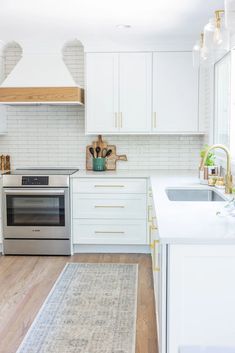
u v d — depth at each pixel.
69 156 5.64
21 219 4.99
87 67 5.22
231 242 2.04
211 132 4.88
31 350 2.86
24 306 3.54
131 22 4.35
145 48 5.17
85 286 3.97
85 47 5.19
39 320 3.29
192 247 2.06
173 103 5.22
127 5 3.78
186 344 2.12
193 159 5.58
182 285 2.09
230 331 2.10
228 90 4.31
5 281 4.12
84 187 4.97
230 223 2.36
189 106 5.21
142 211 4.97
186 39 5.08
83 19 4.25
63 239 4.99
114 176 4.95
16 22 4.36
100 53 5.20
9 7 3.85
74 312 3.42
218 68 4.78
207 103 5.09
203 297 2.09
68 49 5.51
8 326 3.20
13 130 5.64
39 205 4.97
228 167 3.56
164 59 5.18
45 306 3.54
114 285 4.00
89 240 5.03
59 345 2.92
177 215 2.60
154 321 3.26
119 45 5.18
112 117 5.26
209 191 4.03
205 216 2.56
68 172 5.13
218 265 2.07
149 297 3.70
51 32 4.77
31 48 5.18
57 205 4.95
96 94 5.24
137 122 5.25
